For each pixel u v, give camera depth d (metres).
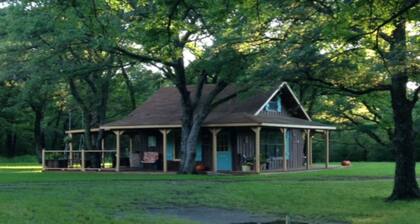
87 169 37.19
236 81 26.55
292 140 39.78
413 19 12.08
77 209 15.55
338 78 19.36
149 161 37.09
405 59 16.86
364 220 15.33
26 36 30.03
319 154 58.28
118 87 48.56
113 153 40.88
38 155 54.59
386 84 19.64
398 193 19.25
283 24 19.23
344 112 52.62
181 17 13.84
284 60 19.17
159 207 17.91
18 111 56.28
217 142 36.25
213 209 17.70
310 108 46.28
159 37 14.14
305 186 23.56
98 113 42.19
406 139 19.31
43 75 32.59
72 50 31.59
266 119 34.00
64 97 49.94
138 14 19.98
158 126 35.09
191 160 33.12
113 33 21.44
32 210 14.59
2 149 69.94
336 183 25.06
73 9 16.03
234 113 35.38
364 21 12.43
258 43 20.66
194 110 34.38
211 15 13.61
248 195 20.75
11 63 35.19
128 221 13.99
